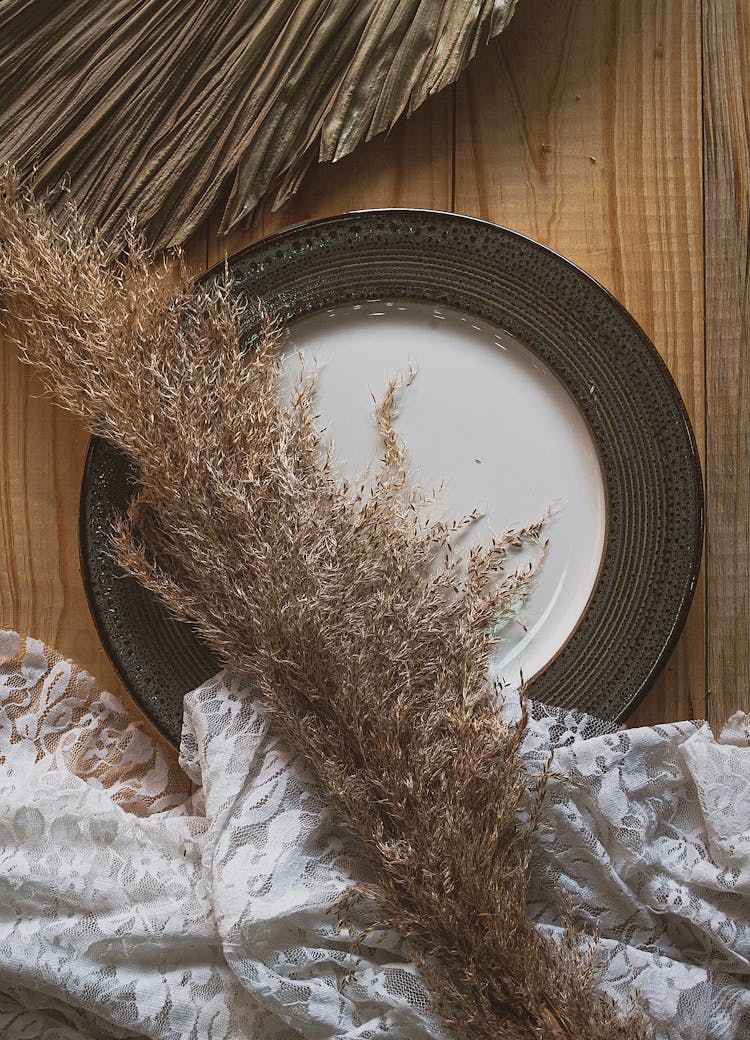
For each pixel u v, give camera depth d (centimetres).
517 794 73
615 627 77
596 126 80
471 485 79
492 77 80
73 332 75
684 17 80
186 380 76
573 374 78
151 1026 76
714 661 79
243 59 79
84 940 76
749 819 75
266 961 75
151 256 79
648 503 77
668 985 75
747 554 80
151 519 78
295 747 75
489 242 77
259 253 78
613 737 76
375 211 77
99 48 79
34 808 77
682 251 80
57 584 81
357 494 78
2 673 80
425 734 74
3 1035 77
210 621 76
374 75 79
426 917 73
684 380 80
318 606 74
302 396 77
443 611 76
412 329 79
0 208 77
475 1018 72
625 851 75
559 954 73
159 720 77
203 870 76
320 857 76
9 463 81
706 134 80
